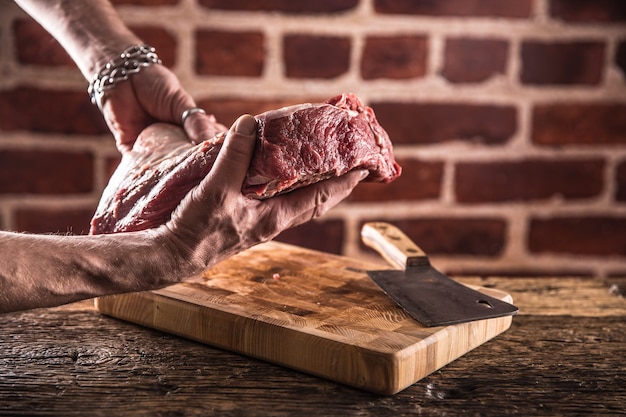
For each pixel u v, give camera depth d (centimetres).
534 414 88
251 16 156
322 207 96
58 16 121
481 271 165
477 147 161
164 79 116
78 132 157
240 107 158
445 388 93
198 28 156
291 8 156
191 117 113
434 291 104
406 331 96
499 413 88
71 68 155
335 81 159
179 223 90
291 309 100
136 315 104
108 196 104
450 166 161
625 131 162
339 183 95
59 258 89
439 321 97
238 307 100
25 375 94
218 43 156
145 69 116
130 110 118
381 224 123
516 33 158
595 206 164
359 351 91
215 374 95
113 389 91
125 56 116
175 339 102
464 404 90
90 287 91
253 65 157
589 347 101
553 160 162
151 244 92
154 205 97
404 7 157
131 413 86
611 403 90
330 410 88
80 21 119
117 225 101
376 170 98
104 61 117
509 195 163
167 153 107
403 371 91
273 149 89
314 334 94
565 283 120
